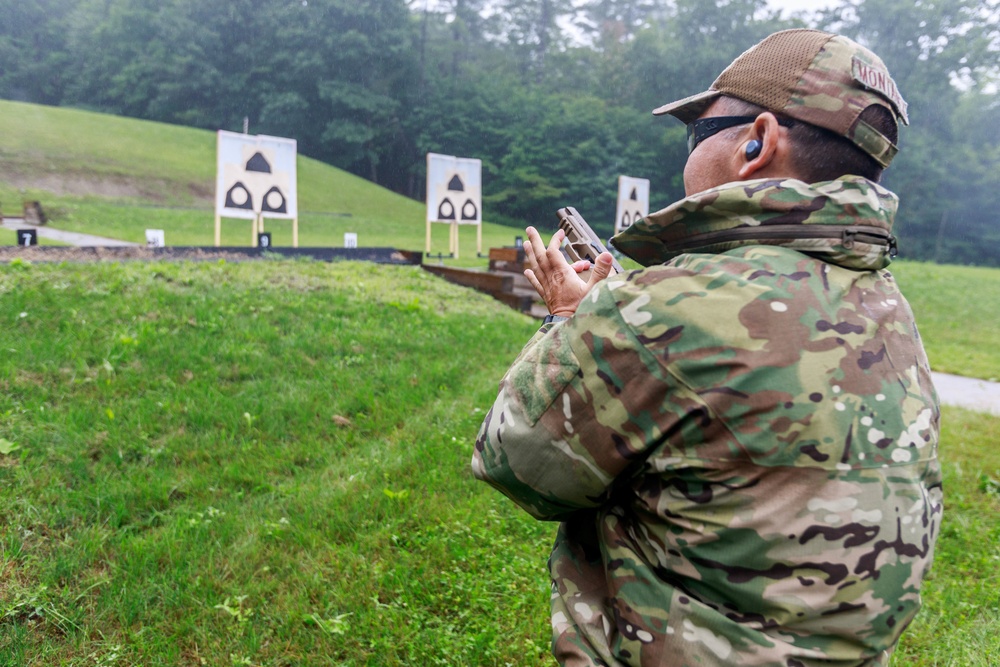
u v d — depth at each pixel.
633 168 55.75
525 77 69.88
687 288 1.11
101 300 6.07
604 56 66.75
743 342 1.06
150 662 2.46
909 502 1.07
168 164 33.19
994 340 13.05
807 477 1.04
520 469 1.20
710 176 1.29
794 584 1.04
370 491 3.74
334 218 31.16
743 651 1.07
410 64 61.38
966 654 2.79
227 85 58.56
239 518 3.40
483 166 58.78
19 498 3.26
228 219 28.02
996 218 53.41
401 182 62.50
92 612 2.66
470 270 10.47
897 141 1.22
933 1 56.59
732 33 61.31
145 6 61.69
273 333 5.99
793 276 1.11
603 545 1.23
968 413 7.01
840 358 1.07
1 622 2.55
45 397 4.29
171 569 2.93
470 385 5.69
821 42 1.19
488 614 2.84
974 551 3.79
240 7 60.06
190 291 6.75
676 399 1.08
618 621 1.19
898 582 1.05
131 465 3.78
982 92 56.78
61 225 22.83
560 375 1.15
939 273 23.61
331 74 59.62
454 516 3.56
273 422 4.52
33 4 65.00
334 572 3.05
